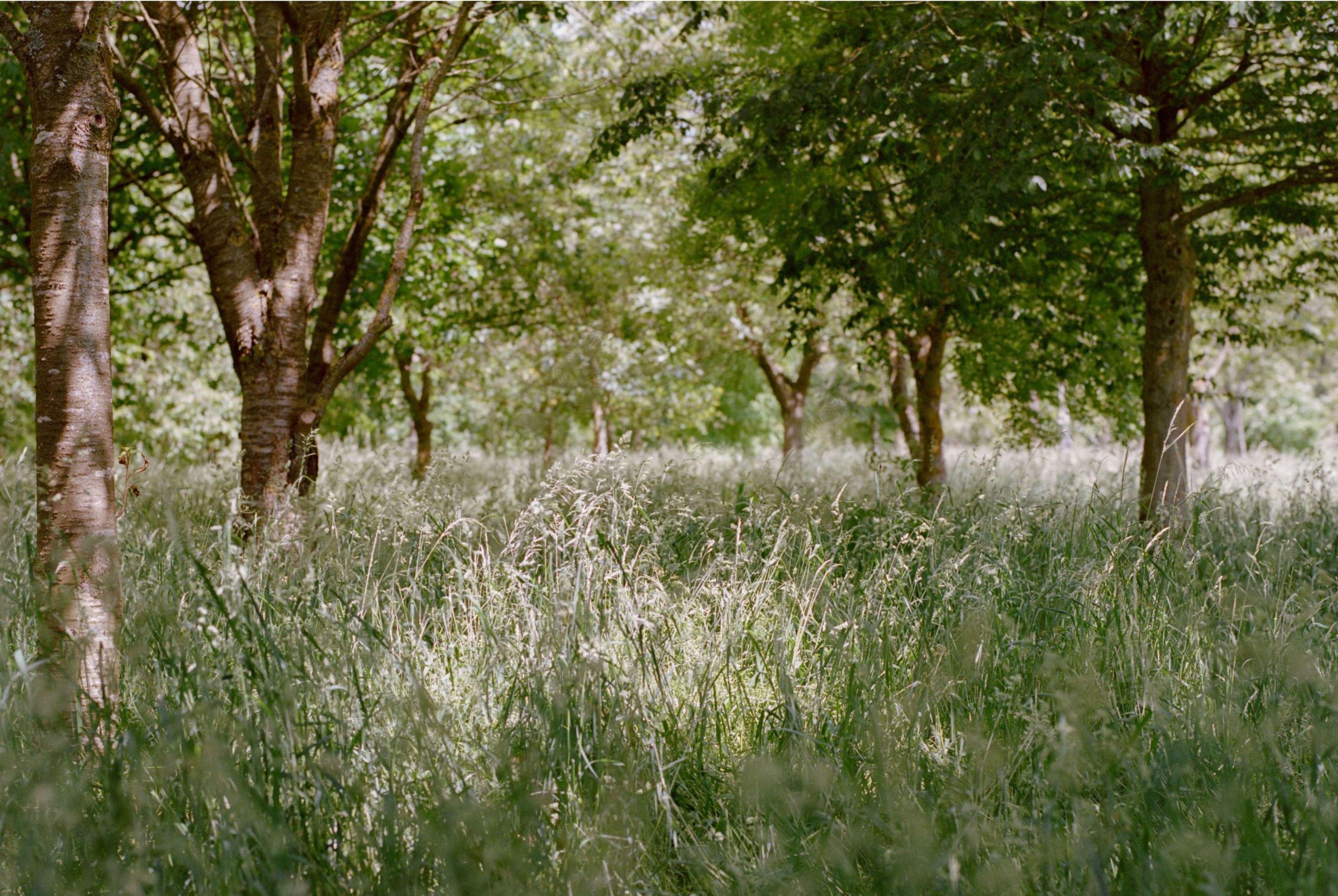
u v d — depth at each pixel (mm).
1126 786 2984
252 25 7820
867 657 4062
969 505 6586
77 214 3574
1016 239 9500
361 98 11891
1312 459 9078
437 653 4133
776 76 9711
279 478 6344
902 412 14664
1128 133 8352
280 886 2387
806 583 4914
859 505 7180
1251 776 2953
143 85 9188
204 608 3715
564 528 4625
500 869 2484
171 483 8211
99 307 3621
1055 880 2549
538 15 9195
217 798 2635
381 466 8969
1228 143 8648
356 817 2760
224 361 19312
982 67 7184
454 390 25422
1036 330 11562
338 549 4828
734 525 6098
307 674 3320
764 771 2881
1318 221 9406
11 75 8375
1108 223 9805
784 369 26359
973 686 3703
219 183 7402
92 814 2734
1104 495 6836
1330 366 32688
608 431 23438
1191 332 8781
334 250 11781
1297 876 2447
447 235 12945
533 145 14680
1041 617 4492
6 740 3029
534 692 3385
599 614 4055
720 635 4359
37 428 3547
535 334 18375
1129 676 3943
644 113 9984
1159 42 7984
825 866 2621
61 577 3447
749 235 12664
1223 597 4738
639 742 3299
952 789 2943
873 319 11672
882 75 7820
